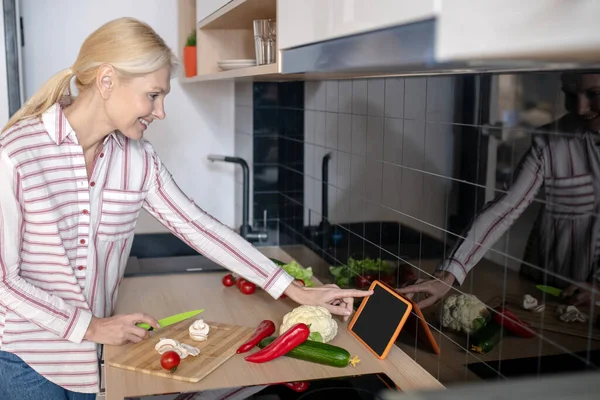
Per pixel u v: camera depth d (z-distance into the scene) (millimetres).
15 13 2396
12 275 1442
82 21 2752
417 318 1563
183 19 2797
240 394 1355
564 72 1025
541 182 1098
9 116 2445
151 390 1383
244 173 2680
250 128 2762
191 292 2102
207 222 1818
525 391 649
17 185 1415
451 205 1394
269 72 1405
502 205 1211
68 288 1541
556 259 1070
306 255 2441
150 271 2561
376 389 1395
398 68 892
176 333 1691
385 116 1695
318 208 2277
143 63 1421
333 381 1433
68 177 1514
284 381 1431
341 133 2023
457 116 1352
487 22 567
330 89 2111
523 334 1161
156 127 2922
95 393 1664
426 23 635
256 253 1808
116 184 1638
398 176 1639
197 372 1450
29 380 1548
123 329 1550
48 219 1470
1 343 1518
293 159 2562
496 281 1241
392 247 1692
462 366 1361
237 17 2039
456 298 1380
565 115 1029
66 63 2758
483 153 1264
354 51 841
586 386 642
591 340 997
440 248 1445
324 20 977
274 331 1709
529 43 551
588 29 531
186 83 2918
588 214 992
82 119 1510
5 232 1412
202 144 2990
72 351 1566
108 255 1674
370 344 1630
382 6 741
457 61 632
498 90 1207
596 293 983
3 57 2406
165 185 1771
